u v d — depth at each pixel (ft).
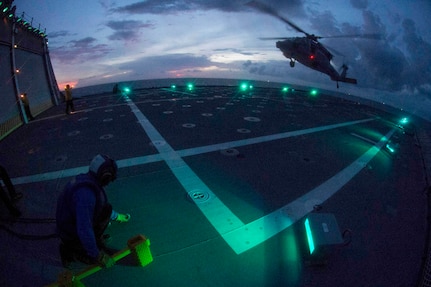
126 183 16.67
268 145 25.61
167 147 23.61
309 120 39.32
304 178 18.75
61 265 10.03
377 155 25.48
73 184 7.47
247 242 11.50
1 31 34.12
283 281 9.50
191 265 10.03
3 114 31.32
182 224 12.56
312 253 10.09
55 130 30.17
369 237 12.53
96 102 51.85
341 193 16.83
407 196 17.61
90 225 7.19
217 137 27.27
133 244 9.23
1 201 14.20
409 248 11.95
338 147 26.81
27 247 10.90
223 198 15.23
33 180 17.22
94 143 24.73
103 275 9.39
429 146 33.30
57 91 54.95
